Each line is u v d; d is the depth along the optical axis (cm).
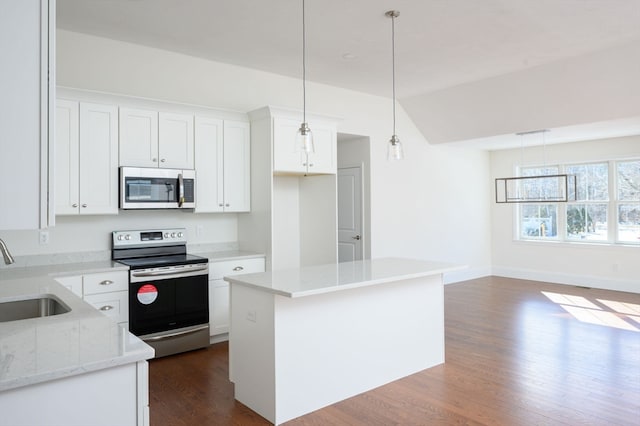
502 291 672
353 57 455
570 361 371
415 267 350
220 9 344
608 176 683
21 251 364
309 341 288
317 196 516
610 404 291
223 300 420
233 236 481
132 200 379
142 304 370
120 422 141
